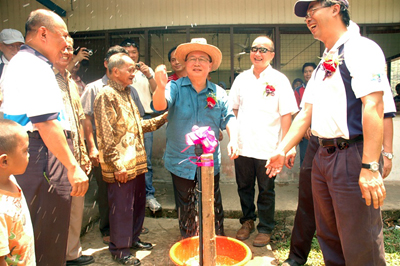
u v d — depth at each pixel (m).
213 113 2.99
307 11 2.22
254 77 3.48
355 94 1.98
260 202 3.37
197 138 1.52
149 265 2.91
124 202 2.87
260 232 3.37
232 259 1.78
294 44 6.27
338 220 2.13
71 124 2.33
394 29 5.05
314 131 2.26
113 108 2.80
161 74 2.45
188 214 3.06
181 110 2.95
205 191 1.48
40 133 1.90
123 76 2.85
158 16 5.06
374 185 1.88
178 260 1.59
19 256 1.71
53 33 1.99
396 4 4.95
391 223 3.78
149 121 3.14
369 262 2.07
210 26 5.02
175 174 3.01
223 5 5.01
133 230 3.18
